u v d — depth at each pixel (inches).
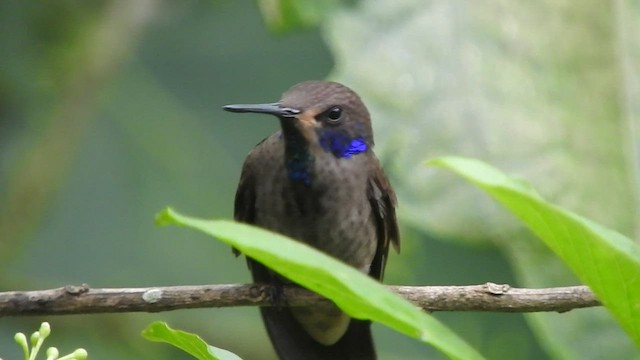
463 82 437.1
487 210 406.0
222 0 576.7
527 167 430.9
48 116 553.6
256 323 547.2
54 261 543.2
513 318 508.1
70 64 557.9
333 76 429.4
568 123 438.0
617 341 379.6
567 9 450.3
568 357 379.2
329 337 400.8
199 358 245.0
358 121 400.2
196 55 573.6
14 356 529.7
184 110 569.0
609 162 433.7
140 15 565.9
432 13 442.9
